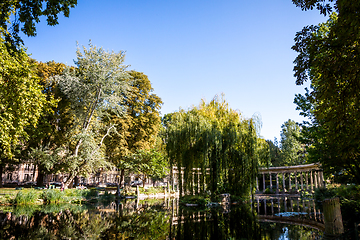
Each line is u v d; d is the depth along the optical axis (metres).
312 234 10.92
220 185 24.84
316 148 17.98
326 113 7.81
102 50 28.20
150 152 35.25
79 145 27.69
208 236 10.73
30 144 30.19
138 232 11.34
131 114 38.94
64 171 28.45
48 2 8.23
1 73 13.06
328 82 7.22
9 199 21.02
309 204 24.50
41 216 15.07
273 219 15.38
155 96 42.16
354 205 12.86
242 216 16.59
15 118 14.64
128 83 30.56
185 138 23.44
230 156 23.98
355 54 6.65
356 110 7.28
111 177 59.22
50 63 33.72
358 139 7.46
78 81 27.36
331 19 12.77
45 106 16.72
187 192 24.22
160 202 26.22
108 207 20.84
